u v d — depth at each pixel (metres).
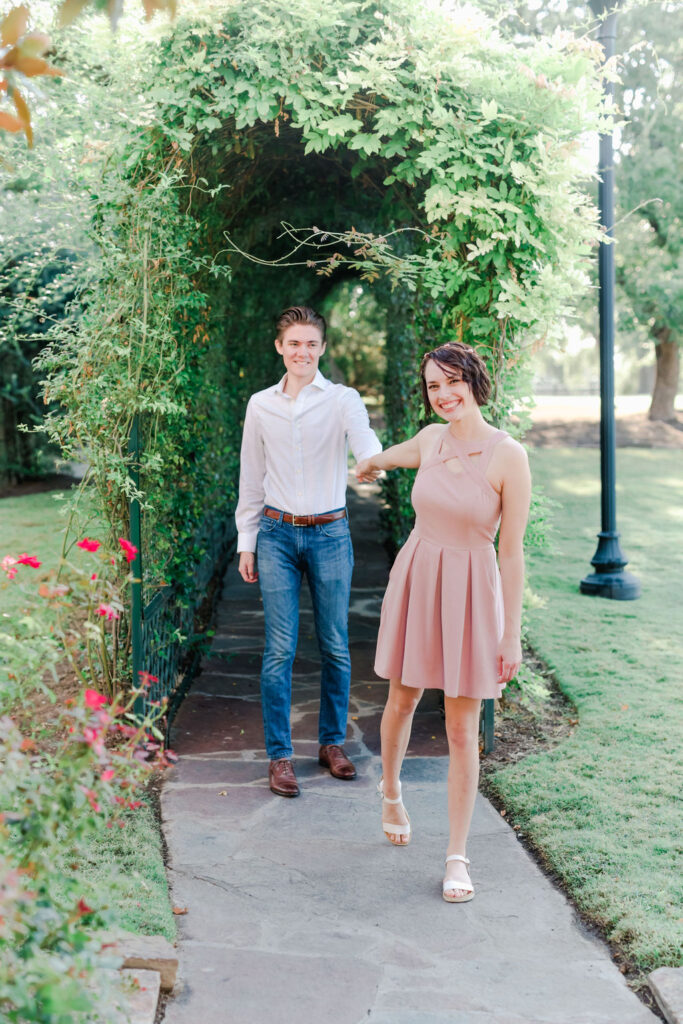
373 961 2.38
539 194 3.58
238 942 2.46
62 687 4.25
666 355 20.66
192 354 4.21
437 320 4.38
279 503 3.43
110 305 3.57
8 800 1.79
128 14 3.37
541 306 3.71
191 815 3.22
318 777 3.57
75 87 3.53
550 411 25.11
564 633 5.38
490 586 2.68
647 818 3.08
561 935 2.50
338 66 3.53
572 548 7.96
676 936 2.39
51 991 1.46
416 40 3.49
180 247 3.71
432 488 2.68
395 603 2.80
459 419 2.65
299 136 4.64
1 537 8.16
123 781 1.92
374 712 4.29
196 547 4.56
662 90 12.16
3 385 10.56
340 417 3.40
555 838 2.98
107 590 2.41
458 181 3.66
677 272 16.11
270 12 3.49
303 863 2.90
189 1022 2.12
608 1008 2.18
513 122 3.61
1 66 1.43
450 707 2.73
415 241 4.68
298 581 3.51
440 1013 2.16
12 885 1.50
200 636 4.78
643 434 18.94
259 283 8.20
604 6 5.43
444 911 2.62
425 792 3.43
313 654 5.25
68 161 3.64
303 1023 2.12
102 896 1.92
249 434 3.46
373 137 3.57
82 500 3.64
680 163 14.41
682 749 3.65
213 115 3.59
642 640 5.22
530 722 4.07
